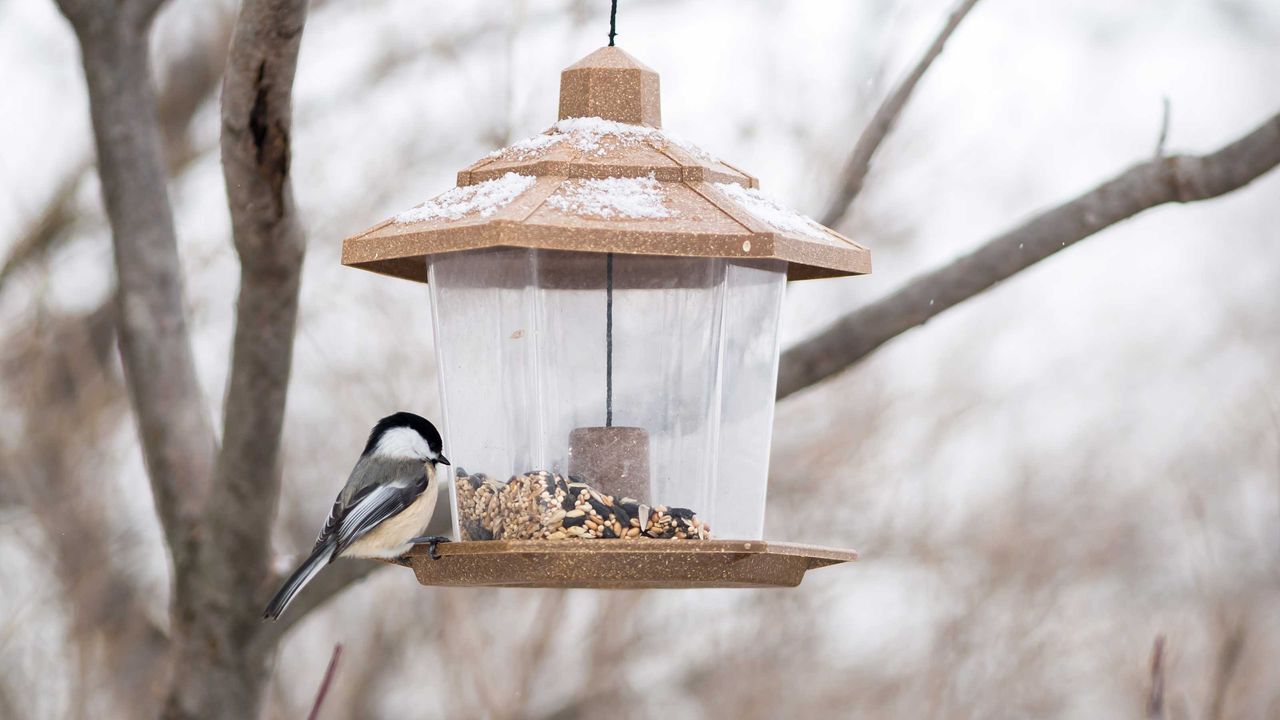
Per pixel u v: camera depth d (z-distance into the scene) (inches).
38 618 404.8
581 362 209.9
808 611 515.8
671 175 212.5
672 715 518.6
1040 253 264.7
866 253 216.5
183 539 259.8
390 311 461.4
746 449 216.5
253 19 197.6
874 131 276.1
